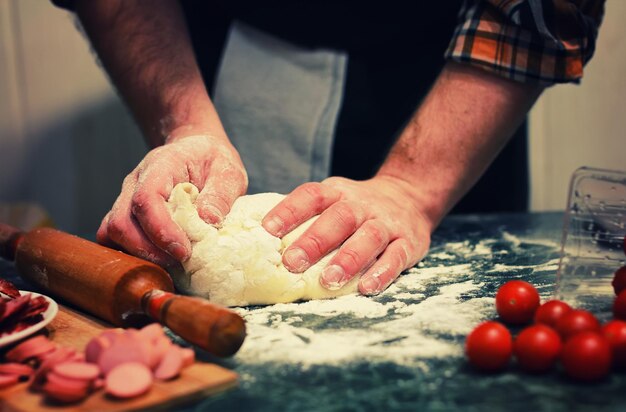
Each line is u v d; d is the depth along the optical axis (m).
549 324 0.68
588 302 0.76
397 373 0.64
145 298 0.71
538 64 0.92
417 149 0.97
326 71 1.23
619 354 0.63
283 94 1.23
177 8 1.13
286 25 1.21
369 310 0.78
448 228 1.15
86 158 2.00
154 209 0.79
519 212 1.32
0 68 1.94
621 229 0.81
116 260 0.77
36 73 1.95
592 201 0.81
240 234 0.81
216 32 1.32
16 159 2.00
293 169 1.22
